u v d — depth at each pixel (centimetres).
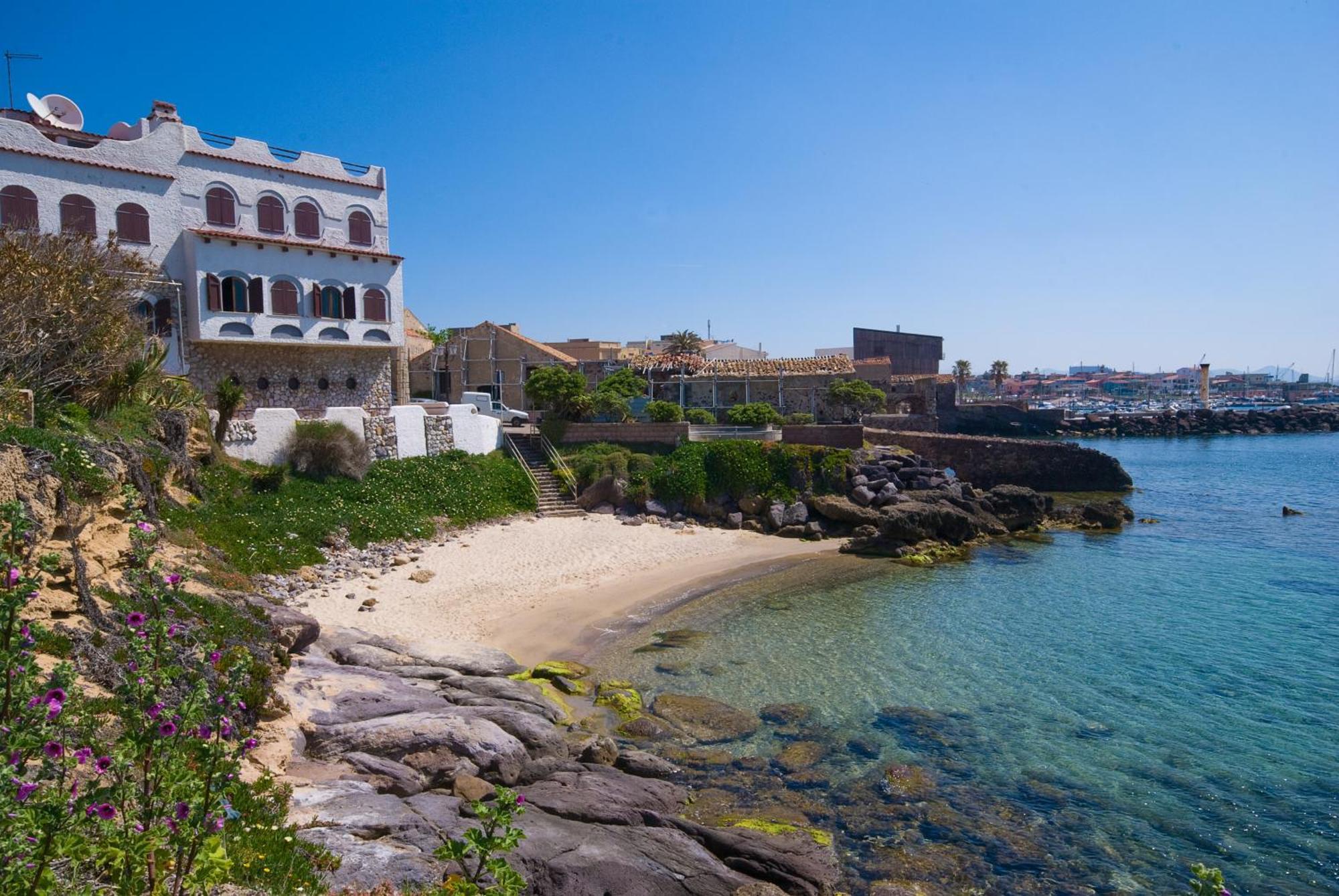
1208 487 6097
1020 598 2909
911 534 3731
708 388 6284
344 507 3133
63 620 1256
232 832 915
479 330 6262
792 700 1939
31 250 2170
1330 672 2148
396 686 1697
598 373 6238
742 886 1153
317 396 3862
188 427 2683
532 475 4059
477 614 2470
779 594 2923
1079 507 4562
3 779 505
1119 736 1762
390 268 4059
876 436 5391
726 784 1538
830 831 1385
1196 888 684
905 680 2077
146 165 3303
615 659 2202
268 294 3584
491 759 1445
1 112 3466
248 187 3594
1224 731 1788
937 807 1465
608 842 1199
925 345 9856
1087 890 1242
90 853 598
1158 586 3086
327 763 1366
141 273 2691
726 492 4141
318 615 2273
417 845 1096
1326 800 1507
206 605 1599
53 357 2139
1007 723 1825
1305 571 3347
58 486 1386
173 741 634
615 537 3575
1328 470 7375
